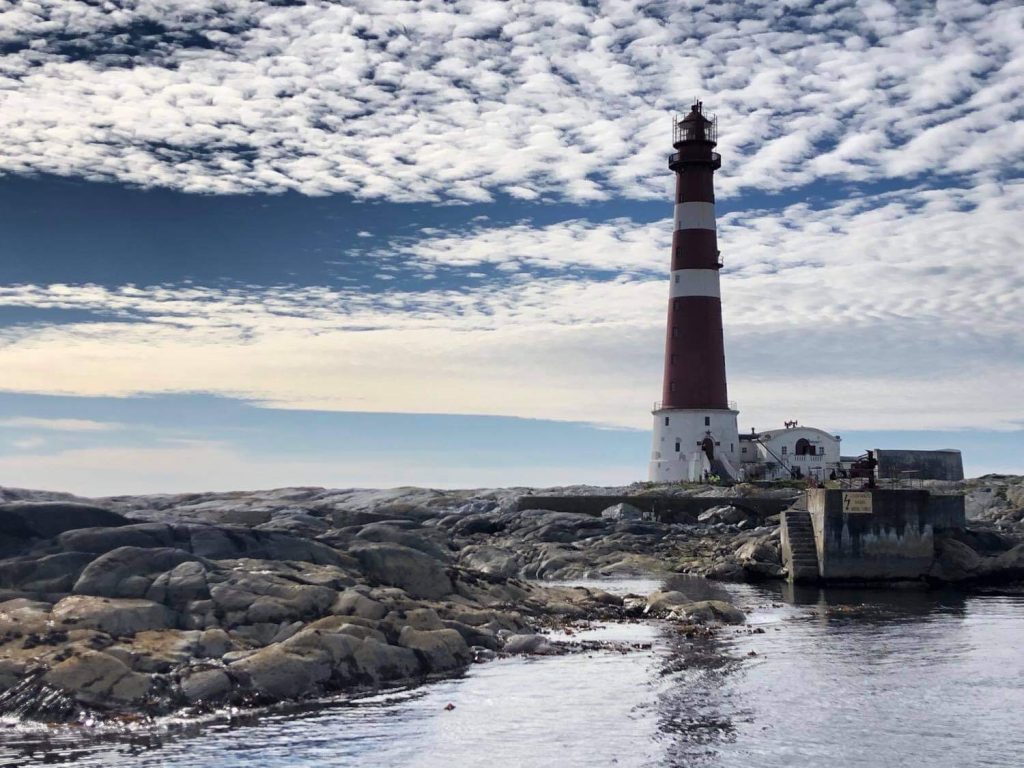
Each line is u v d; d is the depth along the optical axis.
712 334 106.88
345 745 24.89
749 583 63.19
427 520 91.12
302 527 53.78
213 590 32.78
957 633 41.91
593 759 24.20
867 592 58.34
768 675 32.94
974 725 27.22
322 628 31.66
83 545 34.75
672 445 106.75
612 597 46.94
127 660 28.08
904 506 60.78
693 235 107.00
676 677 32.31
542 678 31.80
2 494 52.84
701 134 107.19
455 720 27.02
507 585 44.53
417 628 34.28
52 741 24.67
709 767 23.70
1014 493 86.75
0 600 30.92
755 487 98.44
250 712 27.20
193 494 98.81
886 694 30.47
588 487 114.75
